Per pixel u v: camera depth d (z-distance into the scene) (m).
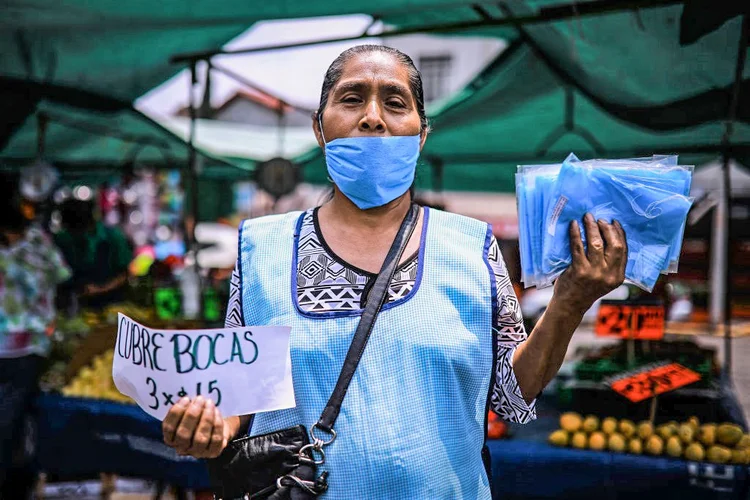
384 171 1.26
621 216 1.11
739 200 9.52
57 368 4.46
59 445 3.74
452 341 1.19
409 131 1.30
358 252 1.27
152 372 1.15
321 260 1.27
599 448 3.07
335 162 1.28
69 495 4.54
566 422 3.17
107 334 4.23
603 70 3.83
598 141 6.53
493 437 3.28
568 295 1.12
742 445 2.94
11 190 3.80
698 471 2.85
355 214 1.31
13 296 3.72
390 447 1.15
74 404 3.75
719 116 3.80
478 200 16.59
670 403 3.33
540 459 3.04
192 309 5.59
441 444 1.17
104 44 4.60
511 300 1.29
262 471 1.17
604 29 3.43
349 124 1.28
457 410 1.20
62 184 8.60
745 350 8.95
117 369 1.21
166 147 7.67
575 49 3.72
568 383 3.68
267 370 1.15
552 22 3.46
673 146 6.02
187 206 9.54
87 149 7.71
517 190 1.16
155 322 4.77
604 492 2.95
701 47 3.33
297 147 7.74
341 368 1.19
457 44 16.58
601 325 3.67
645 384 3.20
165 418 1.09
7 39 4.44
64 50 4.66
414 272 1.24
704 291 11.01
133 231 11.88
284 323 1.23
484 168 8.22
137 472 3.59
